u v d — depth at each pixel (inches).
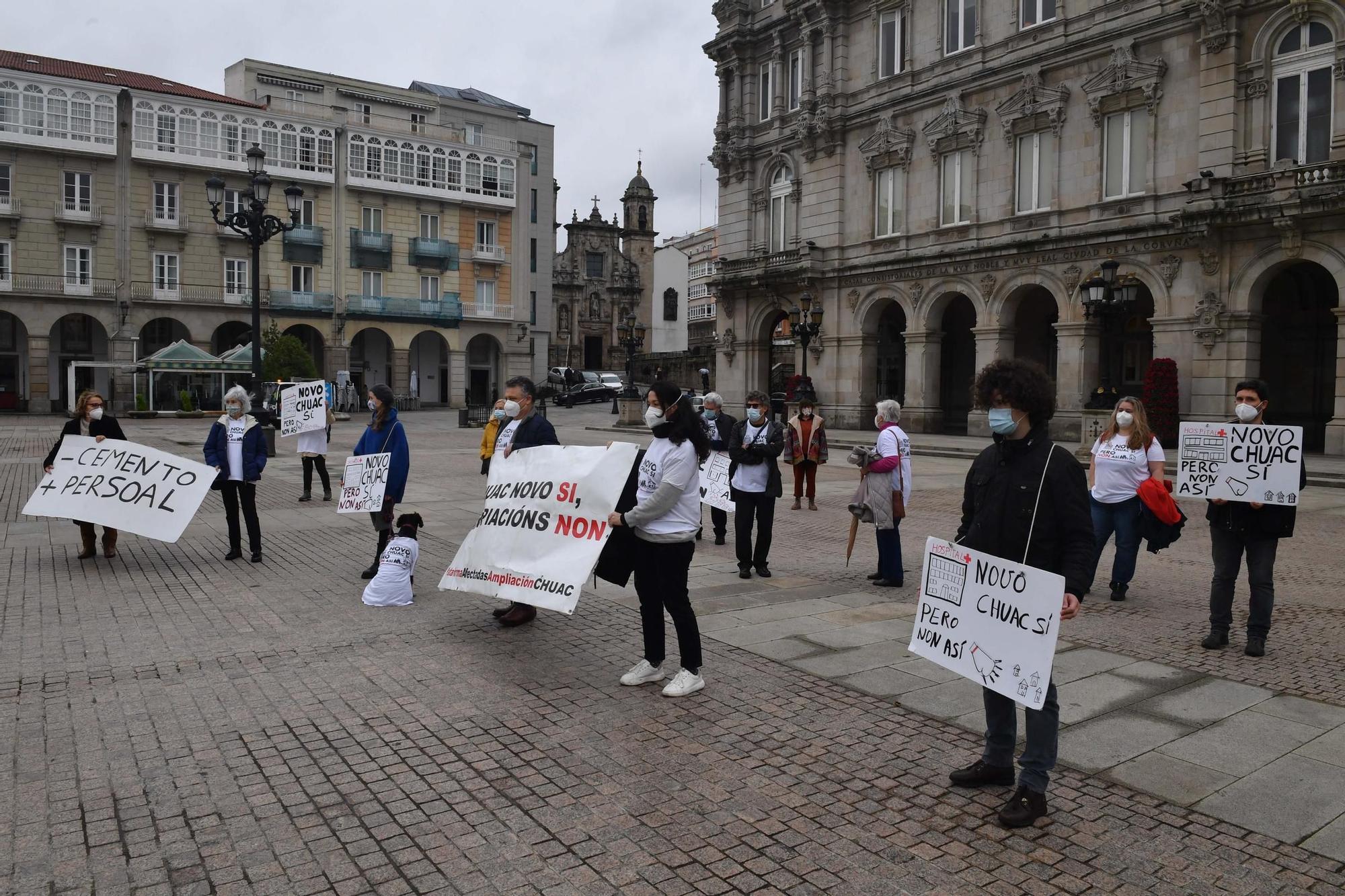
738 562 382.3
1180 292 973.8
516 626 293.4
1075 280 1070.4
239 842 153.9
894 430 354.3
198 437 1146.7
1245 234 918.4
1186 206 938.1
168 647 265.3
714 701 224.1
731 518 558.6
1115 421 339.3
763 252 1510.8
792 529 519.2
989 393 167.2
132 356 1782.7
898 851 152.4
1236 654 264.7
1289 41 898.1
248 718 210.5
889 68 1304.1
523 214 2301.9
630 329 1515.7
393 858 149.2
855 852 151.9
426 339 2287.2
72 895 136.9
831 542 474.9
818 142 1390.3
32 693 225.0
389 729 204.4
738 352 1555.1
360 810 165.6
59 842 152.6
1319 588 353.7
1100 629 294.5
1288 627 294.7
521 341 2311.8
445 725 207.6
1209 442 301.4
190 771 181.5
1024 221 1127.0
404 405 2108.8
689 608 227.0
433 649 267.7
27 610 307.3
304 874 143.8
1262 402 269.4
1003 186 1150.3
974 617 167.8
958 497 641.0
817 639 279.9
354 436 1235.9
